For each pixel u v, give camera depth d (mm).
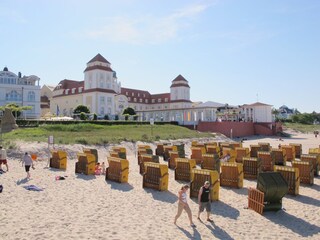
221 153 29219
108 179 18031
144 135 41969
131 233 9641
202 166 21641
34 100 73875
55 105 95188
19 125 47125
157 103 107562
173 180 18328
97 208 12344
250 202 12664
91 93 82625
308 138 67000
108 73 85875
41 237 9148
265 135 72312
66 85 95000
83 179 18203
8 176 18188
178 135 47344
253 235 9703
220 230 10102
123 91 103062
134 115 76125
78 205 12727
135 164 24984
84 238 9141
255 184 17609
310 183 17750
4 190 14844
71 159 26828
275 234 9836
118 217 11250
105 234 9492
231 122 66375
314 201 14117
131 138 37875
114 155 22453
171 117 80250
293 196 14938
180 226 10398
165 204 13109
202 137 51031
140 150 25406
